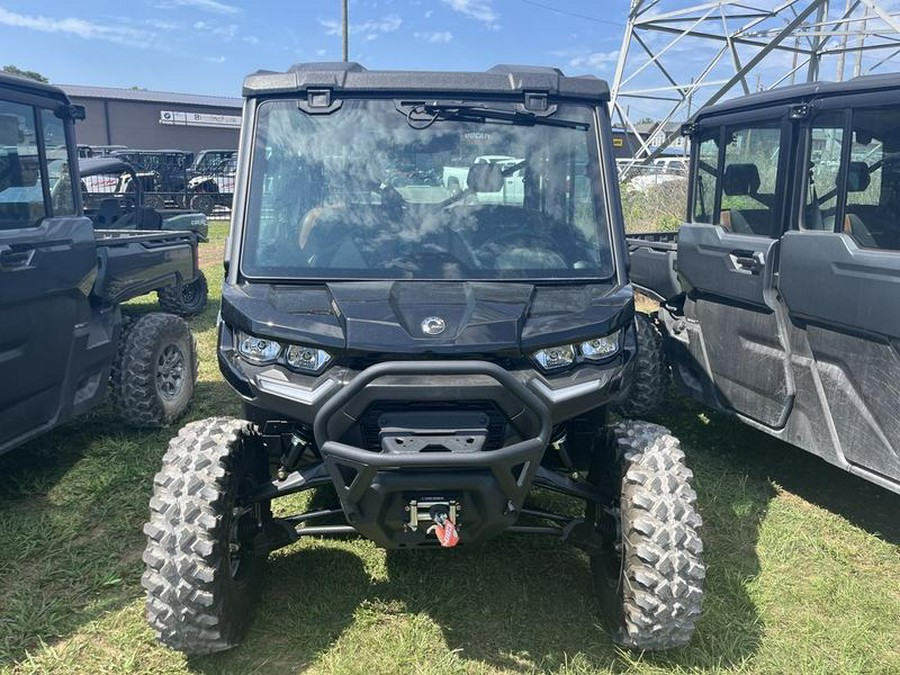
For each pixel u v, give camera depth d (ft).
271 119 11.02
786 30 47.98
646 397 17.57
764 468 15.99
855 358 12.46
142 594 11.27
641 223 41.81
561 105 11.31
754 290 14.35
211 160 84.89
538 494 14.20
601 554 10.56
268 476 10.78
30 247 13.19
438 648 10.13
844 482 15.37
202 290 31.50
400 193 10.82
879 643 10.44
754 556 12.54
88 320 15.24
